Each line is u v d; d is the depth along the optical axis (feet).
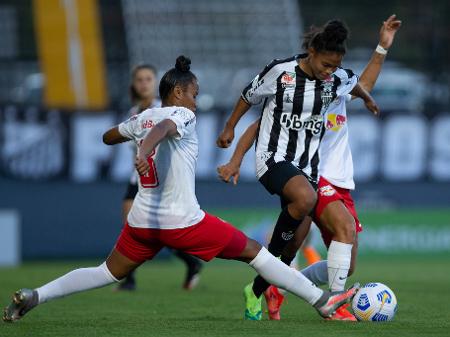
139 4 217.97
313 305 75.15
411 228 192.03
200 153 185.68
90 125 181.78
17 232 178.91
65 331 70.28
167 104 72.18
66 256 181.68
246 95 80.48
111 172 183.11
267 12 226.17
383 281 138.51
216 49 219.82
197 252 71.31
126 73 208.03
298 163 78.69
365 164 191.83
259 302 80.89
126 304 102.32
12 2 206.08
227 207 187.32
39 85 203.00
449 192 195.62
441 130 194.80
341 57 74.64
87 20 209.67
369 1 222.07
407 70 214.90
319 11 224.94
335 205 78.48
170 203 70.03
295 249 82.84
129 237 71.82
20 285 129.29
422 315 87.40
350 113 191.01
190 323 76.48
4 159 178.09
